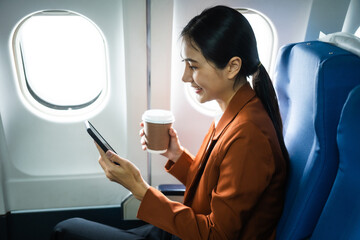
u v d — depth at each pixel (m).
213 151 0.90
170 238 1.16
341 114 0.62
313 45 0.84
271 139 0.80
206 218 0.88
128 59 1.41
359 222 0.57
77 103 1.59
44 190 1.70
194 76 0.88
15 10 1.26
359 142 0.58
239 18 0.81
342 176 0.63
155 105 1.52
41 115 1.55
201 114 1.56
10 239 1.74
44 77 1.52
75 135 1.61
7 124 1.52
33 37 1.44
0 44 1.33
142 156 1.66
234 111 0.89
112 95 1.53
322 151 0.70
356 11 1.33
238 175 0.78
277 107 0.91
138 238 1.16
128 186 0.98
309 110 0.79
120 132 1.64
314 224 0.78
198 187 0.99
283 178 0.87
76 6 1.28
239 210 0.79
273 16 1.35
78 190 1.74
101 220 1.80
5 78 1.42
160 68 1.44
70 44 1.47
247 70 0.86
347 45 0.78
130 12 1.31
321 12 1.35
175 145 1.23
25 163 1.63
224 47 0.79
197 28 0.80
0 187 1.61
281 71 1.00
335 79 0.66
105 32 1.36
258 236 0.89
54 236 1.22
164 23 1.34
